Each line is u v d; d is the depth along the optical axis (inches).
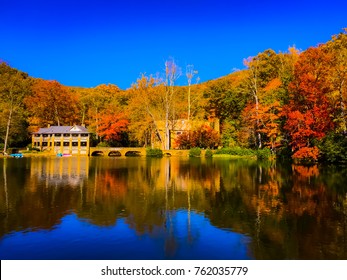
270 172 1439.5
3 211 714.2
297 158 1993.1
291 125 1857.8
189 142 3048.7
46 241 524.1
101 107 4143.7
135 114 3422.7
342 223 625.0
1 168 1680.6
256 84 2672.2
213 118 3484.3
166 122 3053.6
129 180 1228.5
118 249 490.9
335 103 1781.5
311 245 506.9
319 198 857.5
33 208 745.0
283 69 2689.5
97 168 1726.1
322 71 1862.7
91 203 801.6
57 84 3941.9
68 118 4065.0
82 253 475.8
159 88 3230.8
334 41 2151.8
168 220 645.9
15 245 506.9
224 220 647.1
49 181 1195.3
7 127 2891.2
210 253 476.4
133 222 630.5
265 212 711.7
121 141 3695.9
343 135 1621.6
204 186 1073.5
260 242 520.4
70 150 3275.1
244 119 2615.7
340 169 1491.1
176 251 483.8
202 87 4261.8
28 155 2957.7
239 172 1478.8
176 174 1427.2
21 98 3774.6
